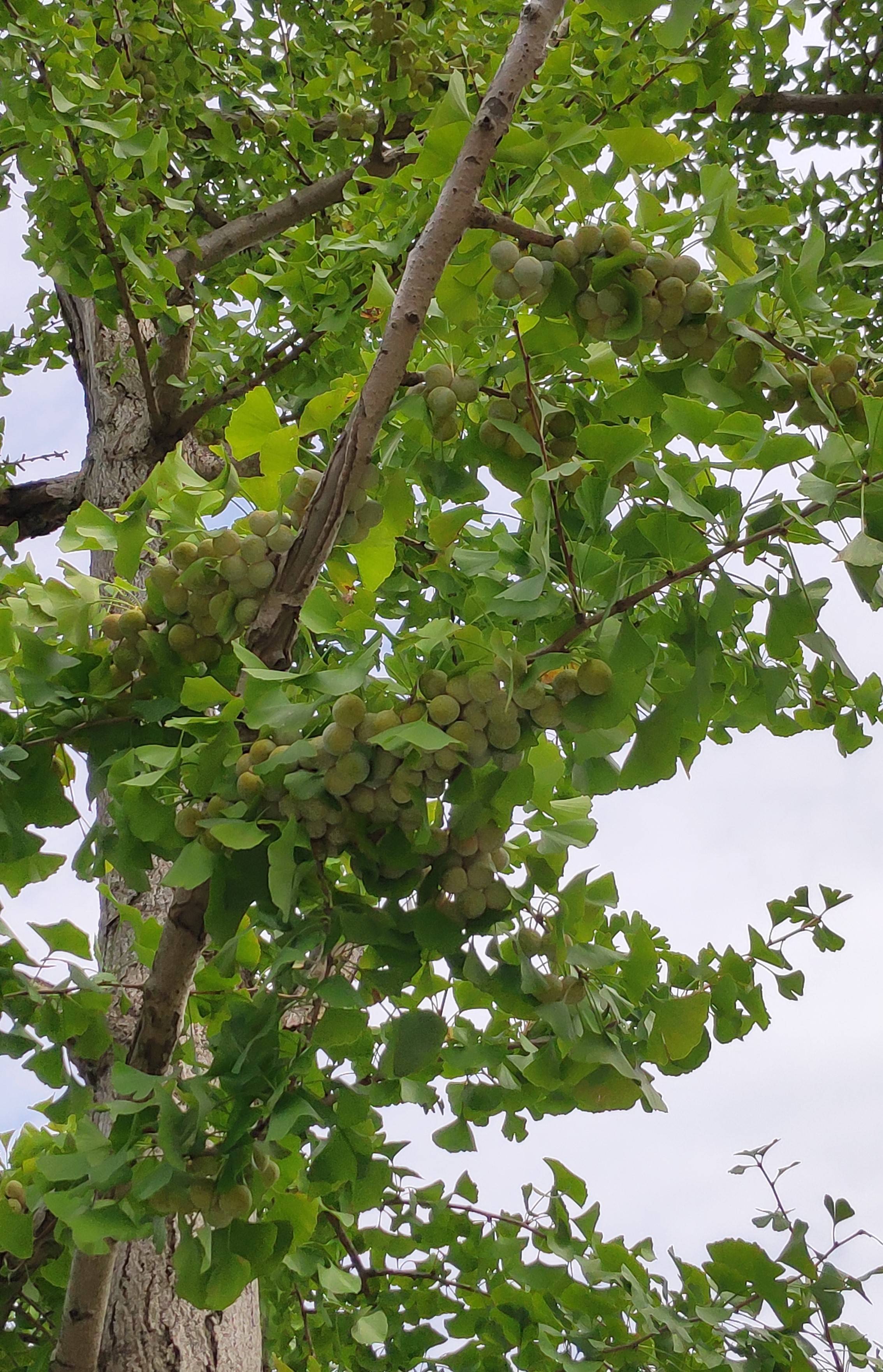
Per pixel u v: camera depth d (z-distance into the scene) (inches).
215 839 55.5
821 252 56.8
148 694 66.7
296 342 125.5
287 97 146.6
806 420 60.6
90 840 68.7
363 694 54.8
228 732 54.3
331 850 55.7
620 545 55.1
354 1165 61.3
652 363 71.8
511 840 61.3
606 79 108.5
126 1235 51.6
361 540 62.2
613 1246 84.0
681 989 81.8
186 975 63.7
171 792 59.6
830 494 48.4
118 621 66.3
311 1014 62.9
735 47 125.1
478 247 60.5
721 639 71.9
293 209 138.6
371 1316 91.3
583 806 60.9
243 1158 51.6
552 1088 62.3
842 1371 79.3
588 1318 87.8
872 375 64.7
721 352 60.2
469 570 56.8
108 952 99.6
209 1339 82.1
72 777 71.1
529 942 59.1
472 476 63.2
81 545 70.5
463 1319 96.7
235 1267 53.6
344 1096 61.6
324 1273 76.1
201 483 70.8
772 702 56.9
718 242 58.9
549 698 53.0
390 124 131.0
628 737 56.9
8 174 123.3
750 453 49.8
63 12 130.6
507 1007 58.7
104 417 136.0
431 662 54.7
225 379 132.7
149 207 105.0
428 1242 98.5
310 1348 106.0
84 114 100.2
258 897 56.4
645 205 65.2
